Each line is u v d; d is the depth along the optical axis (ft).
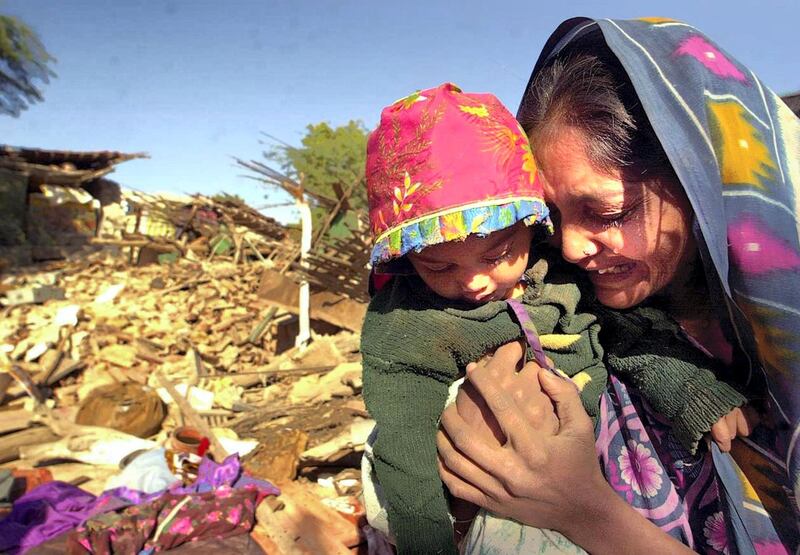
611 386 4.38
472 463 3.45
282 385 28.30
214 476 15.88
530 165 3.86
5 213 68.23
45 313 42.93
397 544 3.71
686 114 3.35
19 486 16.63
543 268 4.19
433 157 3.88
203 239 71.51
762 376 3.74
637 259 3.61
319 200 33.78
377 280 5.03
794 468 3.49
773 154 3.46
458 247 3.86
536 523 3.35
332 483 17.16
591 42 3.88
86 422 21.44
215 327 42.11
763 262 3.35
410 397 3.93
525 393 3.50
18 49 59.26
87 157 78.69
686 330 3.98
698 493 4.18
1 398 26.16
